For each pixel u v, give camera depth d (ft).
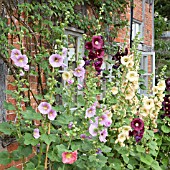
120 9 19.13
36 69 13.19
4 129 8.54
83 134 9.34
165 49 37.81
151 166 12.03
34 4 13.12
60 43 8.73
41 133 8.36
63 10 14.08
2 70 12.03
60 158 8.56
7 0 12.14
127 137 11.05
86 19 16.28
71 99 9.30
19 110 8.74
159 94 13.19
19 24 12.44
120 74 12.25
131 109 12.12
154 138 13.89
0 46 11.30
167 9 59.82
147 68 24.64
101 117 9.34
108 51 17.92
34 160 9.10
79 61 9.36
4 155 8.63
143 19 25.48
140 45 24.94
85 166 8.93
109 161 11.04
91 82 9.89
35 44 13.16
